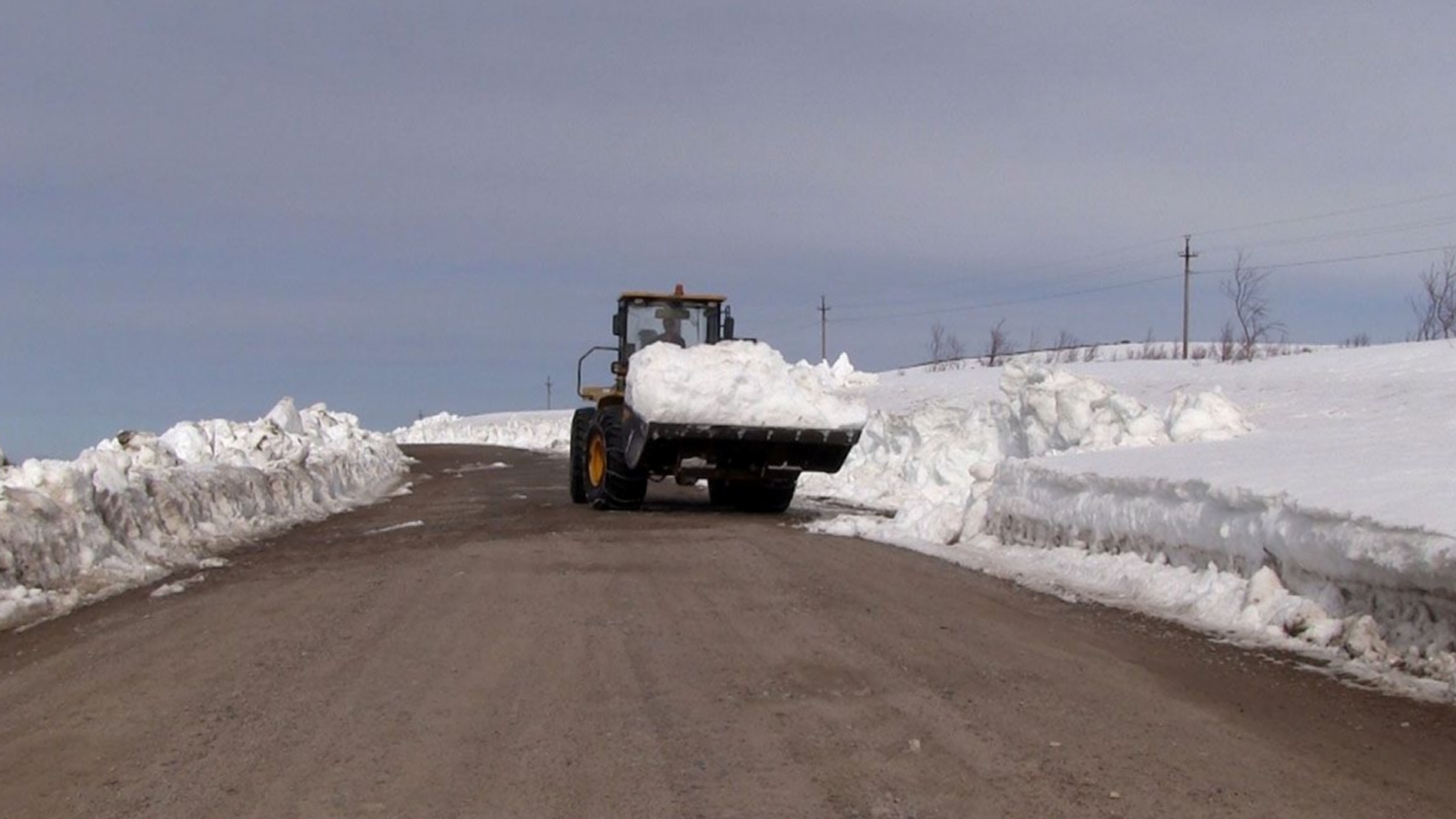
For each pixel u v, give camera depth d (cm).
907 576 1081
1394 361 2147
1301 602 809
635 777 525
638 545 1290
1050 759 547
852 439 1630
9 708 652
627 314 1880
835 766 538
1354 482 877
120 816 486
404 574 1088
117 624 889
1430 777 522
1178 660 748
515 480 2644
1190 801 493
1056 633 828
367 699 654
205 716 625
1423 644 703
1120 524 1079
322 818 480
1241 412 1655
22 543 1012
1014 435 1952
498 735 586
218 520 1470
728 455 1659
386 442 3172
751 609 909
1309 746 566
